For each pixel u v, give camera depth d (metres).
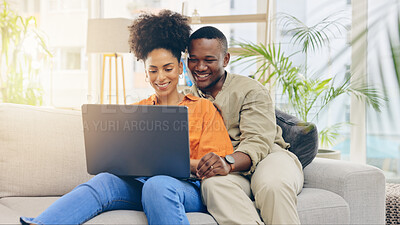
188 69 1.85
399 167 2.82
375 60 2.86
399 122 2.81
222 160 1.39
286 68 2.67
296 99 2.65
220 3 3.34
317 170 1.71
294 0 3.08
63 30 3.84
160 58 1.61
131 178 1.41
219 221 1.29
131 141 1.27
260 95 1.67
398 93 2.80
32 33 3.54
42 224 1.11
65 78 3.81
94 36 3.01
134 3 3.72
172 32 1.62
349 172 1.58
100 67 3.80
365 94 2.73
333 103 2.93
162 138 1.25
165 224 1.16
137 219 1.25
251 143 1.52
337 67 2.97
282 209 1.30
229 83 1.75
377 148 2.89
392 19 2.81
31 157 1.74
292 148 1.74
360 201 1.58
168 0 3.51
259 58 2.91
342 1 2.97
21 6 3.70
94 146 1.31
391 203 2.09
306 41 2.92
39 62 3.62
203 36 1.68
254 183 1.43
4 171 1.71
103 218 1.22
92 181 1.26
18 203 1.59
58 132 1.81
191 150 1.51
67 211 1.15
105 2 3.82
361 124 2.91
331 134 2.91
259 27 3.18
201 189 1.39
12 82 3.43
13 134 1.75
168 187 1.21
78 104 3.76
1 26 3.43
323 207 1.47
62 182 1.75
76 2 3.80
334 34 2.98
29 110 1.83
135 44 1.70
